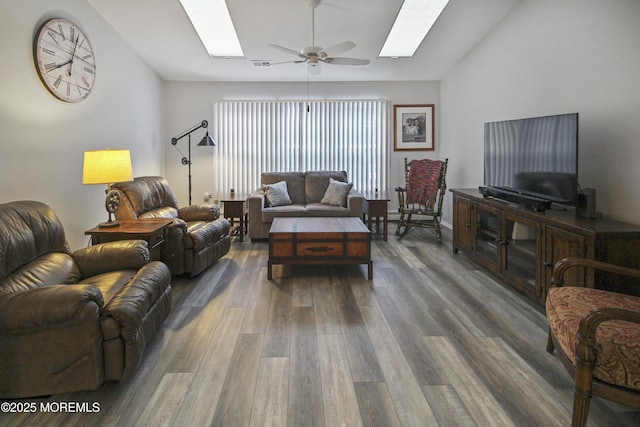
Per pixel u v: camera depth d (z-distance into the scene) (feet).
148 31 15.19
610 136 9.48
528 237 10.32
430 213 18.21
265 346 8.18
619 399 5.09
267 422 5.85
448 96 20.57
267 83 21.52
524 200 10.83
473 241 13.83
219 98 21.42
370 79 21.44
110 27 14.62
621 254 7.82
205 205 15.84
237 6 13.52
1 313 6.00
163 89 21.02
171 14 13.94
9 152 9.61
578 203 9.32
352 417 5.97
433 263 14.43
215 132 21.50
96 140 13.64
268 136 21.63
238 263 14.60
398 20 15.51
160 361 7.57
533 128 10.96
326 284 12.16
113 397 6.48
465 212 14.52
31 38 10.24
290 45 16.53
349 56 17.92
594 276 7.81
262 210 17.93
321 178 20.07
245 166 21.68
